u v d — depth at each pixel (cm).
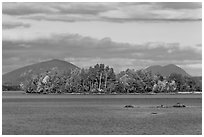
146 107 12606
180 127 6762
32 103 16275
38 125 7069
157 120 7862
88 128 6631
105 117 8656
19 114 9712
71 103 16212
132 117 8606
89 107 12925
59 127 6762
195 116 8750
